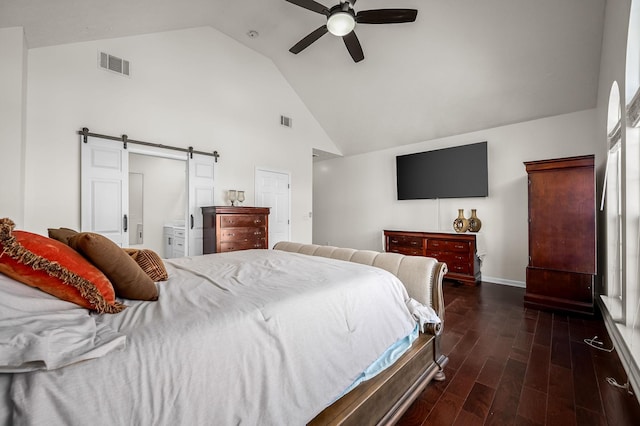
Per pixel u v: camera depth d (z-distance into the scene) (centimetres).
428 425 138
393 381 137
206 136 406
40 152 277
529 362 197
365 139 550
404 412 144
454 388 168
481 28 301
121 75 330
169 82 370
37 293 84
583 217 286
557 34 282
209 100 410
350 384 118
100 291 95
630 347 176
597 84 316
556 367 190
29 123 272
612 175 272
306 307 115
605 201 288
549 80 330
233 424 82
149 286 111
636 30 185
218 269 172
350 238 619
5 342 61
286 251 268
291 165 516
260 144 470
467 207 453
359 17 251
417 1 295
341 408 113
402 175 523
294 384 98
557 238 298
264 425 87
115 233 321
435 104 419
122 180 326
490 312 297
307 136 544
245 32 415
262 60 473
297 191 527
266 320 100
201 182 401
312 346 109
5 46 234
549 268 302
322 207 676
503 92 364
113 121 323
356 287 142
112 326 85
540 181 307
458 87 379
